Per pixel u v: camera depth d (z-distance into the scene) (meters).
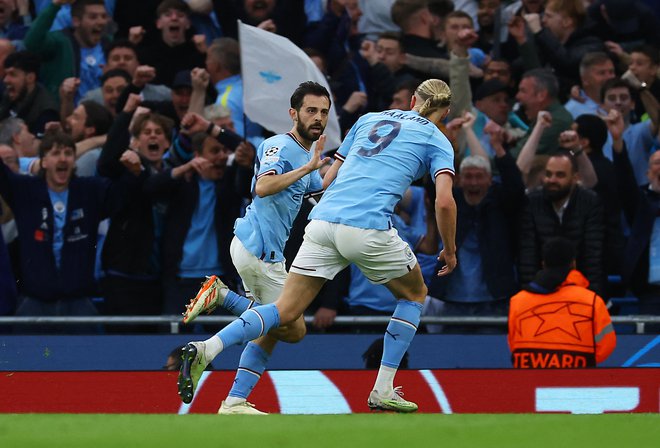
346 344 26.41
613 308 29.28
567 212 27.70
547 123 29.81
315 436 15.52
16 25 33.97
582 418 16.92
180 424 16.30
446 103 19.56
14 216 27.47
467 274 27.97
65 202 27.64
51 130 28.72
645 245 28.11
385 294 27.89
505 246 27.83
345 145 19.89
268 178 18.88
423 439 15.44
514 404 23.14
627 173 29.31
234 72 31.83
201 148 27.70
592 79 32.47
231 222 27.91
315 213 18.91
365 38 34.94
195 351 17.62
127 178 27.62
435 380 23.16
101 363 25.92
